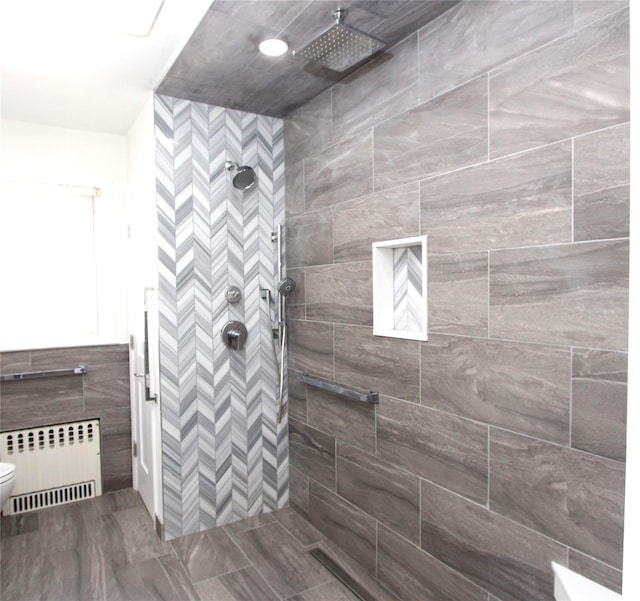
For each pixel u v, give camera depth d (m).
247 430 2.75
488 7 1.58
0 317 2.98
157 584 2.13
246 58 2.10
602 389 1.30
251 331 2.76
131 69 2.26
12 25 1.88
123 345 3.18
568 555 1.39
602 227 1.29
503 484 1.58
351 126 2.26
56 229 3.11
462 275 1.71
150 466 2.73
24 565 2.28
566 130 1.37
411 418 1.95
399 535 2.03
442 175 1.78
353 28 1.73
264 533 2.58
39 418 2.94
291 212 2.78
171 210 2.50
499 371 1.58
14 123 2.91
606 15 1.26
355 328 2.27
